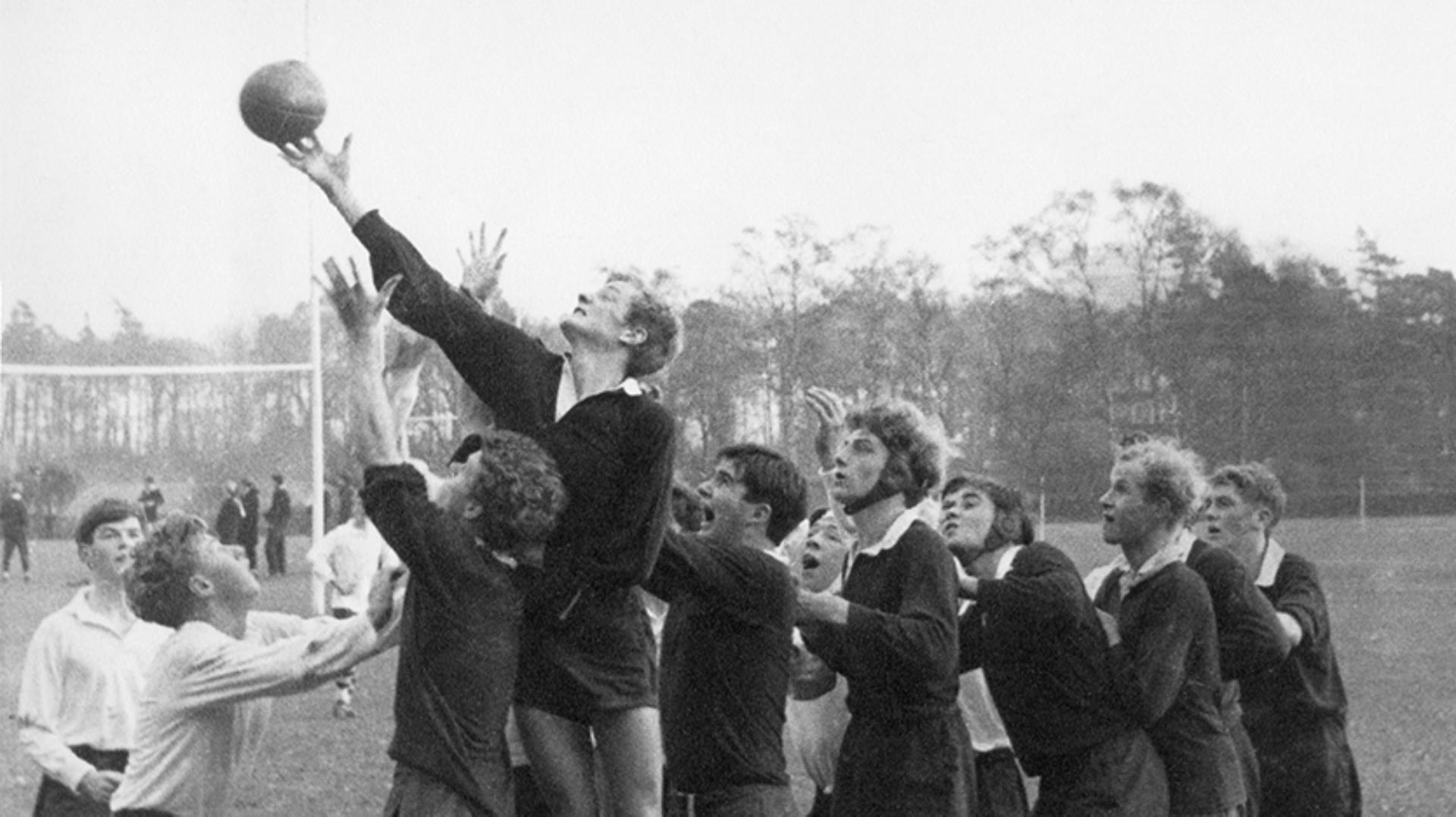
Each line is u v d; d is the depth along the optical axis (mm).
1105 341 32625
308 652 4754
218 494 10508
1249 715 7477
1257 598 6316
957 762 5566
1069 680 5715
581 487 4840
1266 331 33281
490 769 4359
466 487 4441
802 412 27016
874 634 5332
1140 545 5953
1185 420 32719
